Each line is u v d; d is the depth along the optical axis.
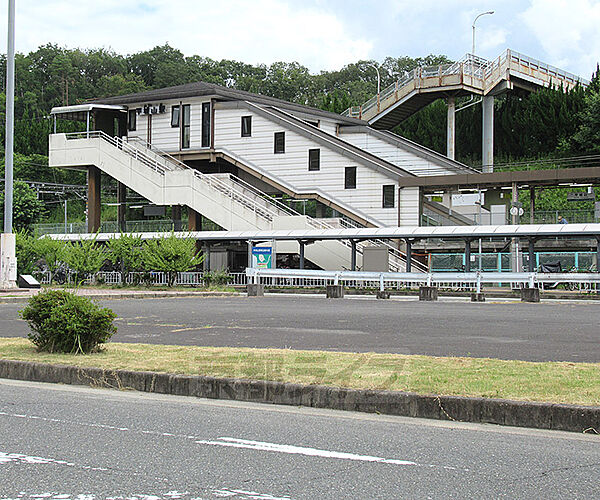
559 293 29.34
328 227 40.62
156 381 9.63
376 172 41.56
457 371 9.51
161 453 6.39
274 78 115.38
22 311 11.86
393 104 53.22
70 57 120.06
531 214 40.25
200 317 19.44
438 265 37.84
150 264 36.69
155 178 43.91
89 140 46.34
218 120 46.00
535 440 7.04
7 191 27.59
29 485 5.46
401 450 6.56
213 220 42.19
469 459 6.27
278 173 44.22
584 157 52.19
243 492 5.30
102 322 11.70
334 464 6.05
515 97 61.41
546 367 9.84
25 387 10.01
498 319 18.53
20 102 105.38
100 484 5.48
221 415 8.14
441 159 46.62
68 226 50.94
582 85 58.56
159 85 110.81
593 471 5.94
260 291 31.67
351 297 30.56
